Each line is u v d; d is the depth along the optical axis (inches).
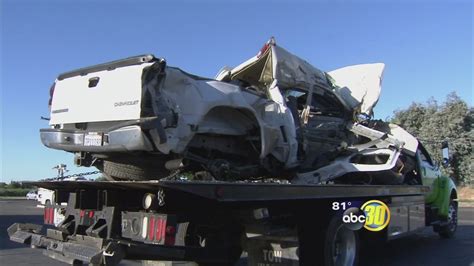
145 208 204.4
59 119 259.1
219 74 325.7
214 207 222.5
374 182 349.7
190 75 245.8
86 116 242.8
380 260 351.3
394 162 334.0
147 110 223.0
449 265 332.2
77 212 239.5
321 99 356.5
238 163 280.7
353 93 384.5
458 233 525.7
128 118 223.9
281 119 295.3
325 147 341.4
